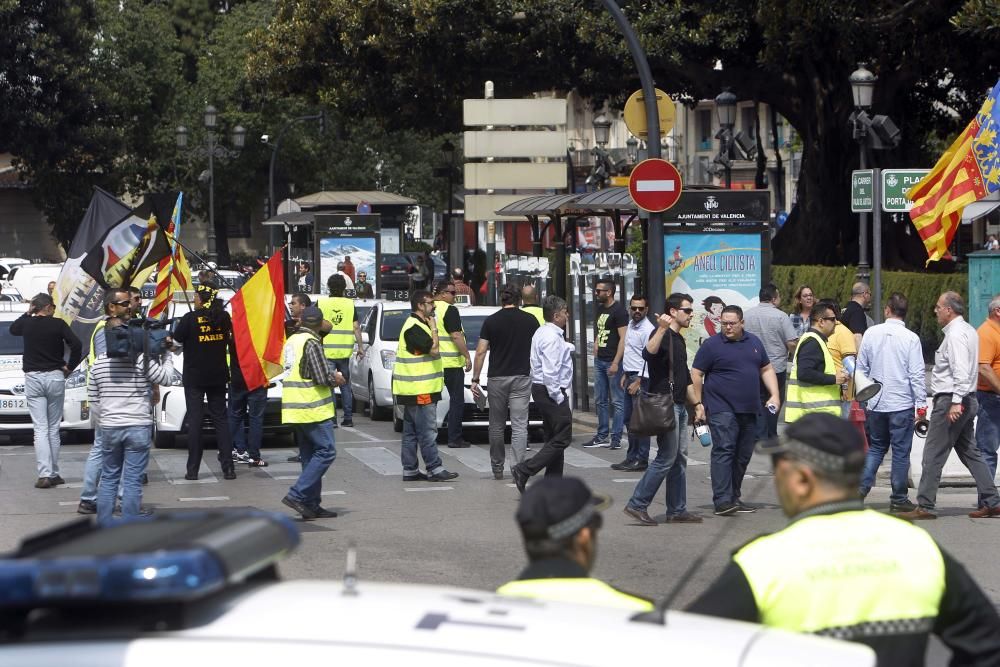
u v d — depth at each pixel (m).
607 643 7.00
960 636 9.81
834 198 88.94
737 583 9.49
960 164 42.62
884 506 34.78
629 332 45.47
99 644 6.59
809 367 34.00
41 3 150.25
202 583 6.68
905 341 33.16
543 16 82.25
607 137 96.50
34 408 39.53
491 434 40.62
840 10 71.88
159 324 31.11
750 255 53.97
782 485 10.00
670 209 53.25
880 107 85.25
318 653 6.56
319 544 30.50
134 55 177.12
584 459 45.12
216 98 180.25
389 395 55.34
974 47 78.56
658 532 31.80
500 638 6.89
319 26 92.88
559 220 75.25
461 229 117.25
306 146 180.38
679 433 32.97
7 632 6.75
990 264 42.62
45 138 151.75
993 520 32.78
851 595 9.45
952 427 32.53
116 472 31.08
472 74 89.06
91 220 46.88
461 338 46.91
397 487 39.44
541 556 10.15
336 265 102.69
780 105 90.50
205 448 48.91
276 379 49.62
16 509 35.91
